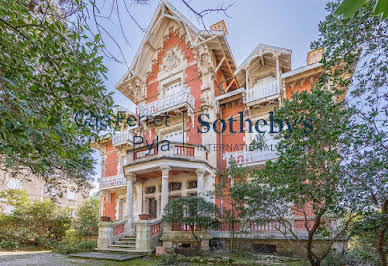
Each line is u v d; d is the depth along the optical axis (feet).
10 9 11.55
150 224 35.53
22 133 8.07
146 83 58.23
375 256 18.29
